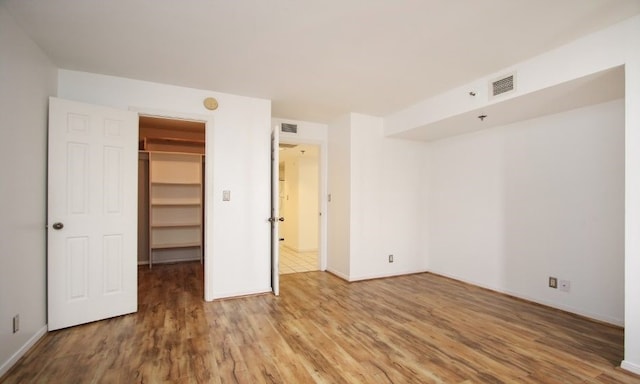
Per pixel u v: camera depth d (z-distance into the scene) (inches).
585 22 81.8
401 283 164.1
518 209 139.3
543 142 130.0
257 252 143.0
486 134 154.4
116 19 81.1
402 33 87.9
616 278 108.0
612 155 109.5
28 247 88.7
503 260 145.4
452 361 84.4
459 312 121.5
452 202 173.5
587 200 115.8
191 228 219.1
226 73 116.0
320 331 103.3
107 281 111.4
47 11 77.5
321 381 75.0
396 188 180.2
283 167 312.2
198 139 221.5
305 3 74.5
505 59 103.5
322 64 108.0
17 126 83.4
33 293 91.3
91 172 107.3
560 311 122.2
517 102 112.7
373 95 139.4
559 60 94.9
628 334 79.1
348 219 168.4
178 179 210.7
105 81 117.6
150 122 192.4
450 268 174.1
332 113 169.2
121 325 106.7
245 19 81.3
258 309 123.9
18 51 83.5
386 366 81.8
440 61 105.2
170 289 151.3
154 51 98.8
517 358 86.0
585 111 116.8
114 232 112.8
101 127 109.6
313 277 176.6
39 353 86.7
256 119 142.8
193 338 97.3
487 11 77.3
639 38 78.2
